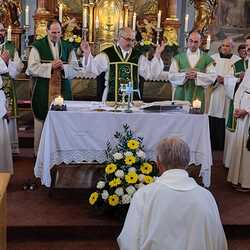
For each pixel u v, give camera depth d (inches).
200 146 175.0
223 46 276.1
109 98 208.2
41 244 149.3
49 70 216.7
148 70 213.3
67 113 166.4
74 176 183.2
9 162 205.2
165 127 171.6
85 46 207.9
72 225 152.9
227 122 228.5
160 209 85.4
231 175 202.2
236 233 161.3
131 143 161.3
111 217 160.2
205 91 239.3
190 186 88.0
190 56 229.5
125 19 313.9
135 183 154.7
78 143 168.4
